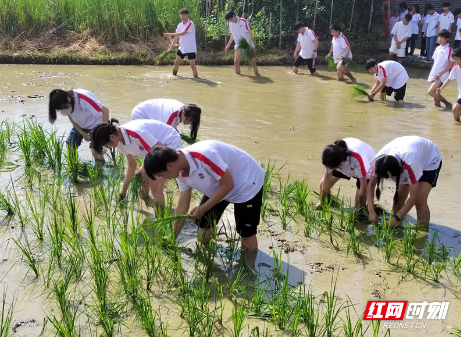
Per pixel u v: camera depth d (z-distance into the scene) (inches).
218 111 370.6
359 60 622.2
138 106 230.5
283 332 139.7
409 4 725.3
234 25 525.7
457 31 604.1
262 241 190.9
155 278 163.6
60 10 586.2
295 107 395.2
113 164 252.1
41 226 184.1
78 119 242.8
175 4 604.7
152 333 134.5
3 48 544.1
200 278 164.4
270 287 161.0
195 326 138.0
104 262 167.8
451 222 209.0
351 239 188.2
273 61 595.8
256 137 312.5
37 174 238.5
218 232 195.0
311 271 170.9
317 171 259.8
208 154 160.7
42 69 503.8
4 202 200.1
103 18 582.6
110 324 135.6
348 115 376.5
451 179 254.5
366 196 212.7
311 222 202.5
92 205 210.5
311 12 651.5
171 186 236.4
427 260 179.9
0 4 560.1
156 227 178.7
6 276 159.8
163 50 581.9
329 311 138.3
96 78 469.4
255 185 171.9
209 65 574.2
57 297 145.0
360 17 692.7
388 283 165.3
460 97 359.9
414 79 539.2
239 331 134.3
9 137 279.1
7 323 132.3
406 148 189.8
